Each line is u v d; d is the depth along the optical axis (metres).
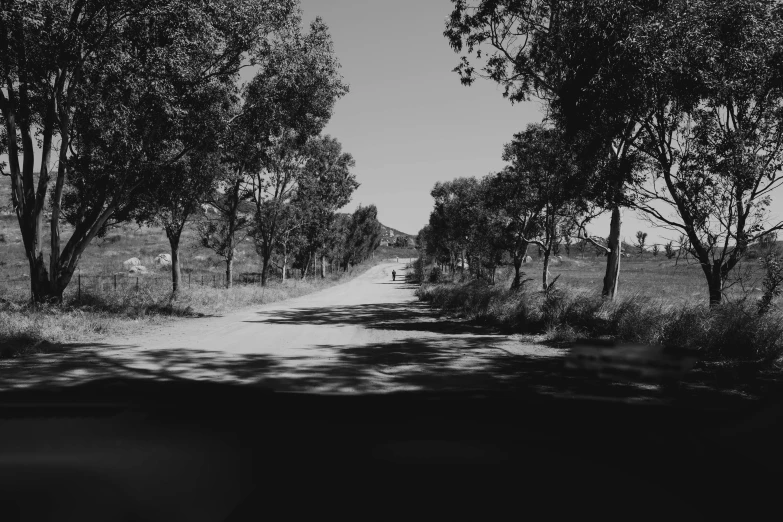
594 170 12.06
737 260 10.73
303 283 43.19
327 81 18.11
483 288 19.61
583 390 5.76
